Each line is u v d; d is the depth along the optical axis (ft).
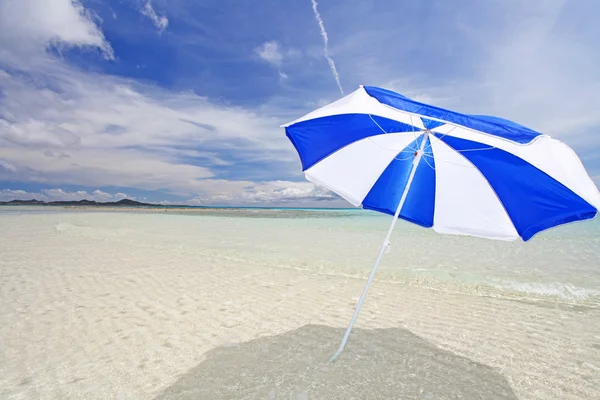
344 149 10.39
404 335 12.47
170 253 29.17
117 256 27.37
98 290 17.57
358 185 10.39
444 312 15.11
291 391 8.58
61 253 28.27
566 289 18.65
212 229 51.37
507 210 8.68
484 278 20.94
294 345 11.42
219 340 11.73
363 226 57.16
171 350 10.87
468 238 40.14
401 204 9.84
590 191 6.77
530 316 14.69
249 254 28.99
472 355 10.94
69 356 10.36
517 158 7.82
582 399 8.57
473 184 9.41
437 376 9.57
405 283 20.04
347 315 14.49
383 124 10.37
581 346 11.68
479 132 6.58
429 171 10.48
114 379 9.05
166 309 14.84
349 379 9.27
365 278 21.25
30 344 11.16
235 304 15.71
